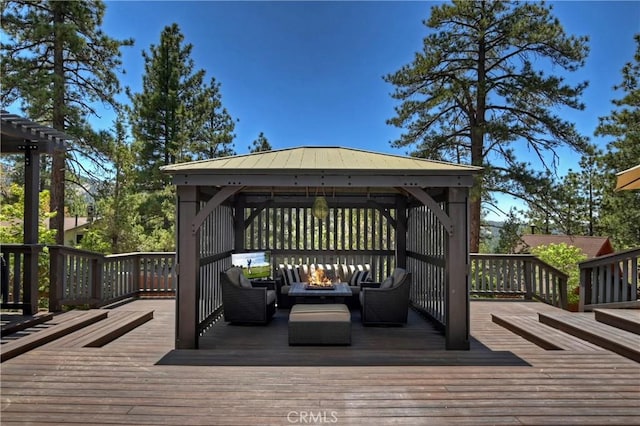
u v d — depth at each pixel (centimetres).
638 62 1479
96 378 364
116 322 570
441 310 599
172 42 1692
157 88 1681
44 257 815
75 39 1148
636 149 1462
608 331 490
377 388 343
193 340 476
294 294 646
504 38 1203
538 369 390
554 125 1205
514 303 811
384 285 657
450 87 1226
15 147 589
